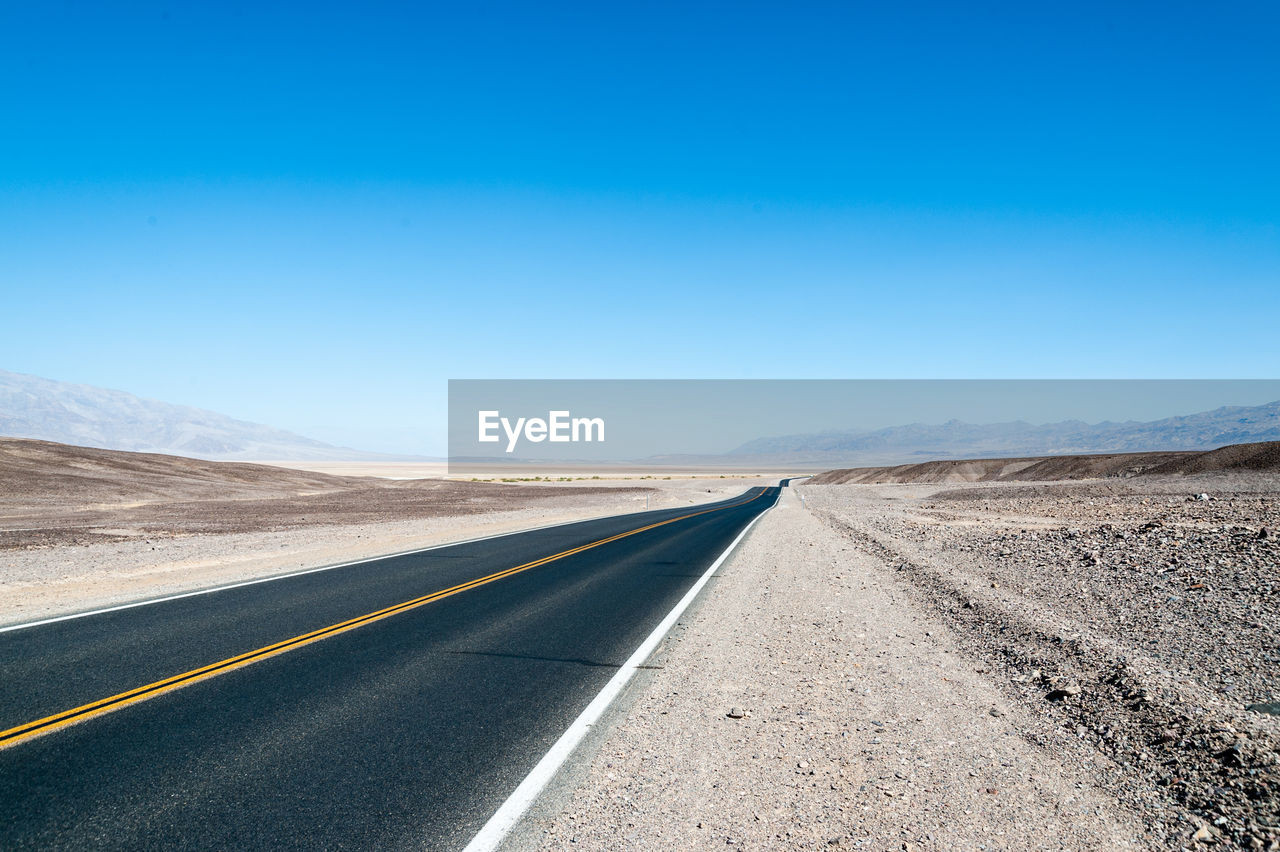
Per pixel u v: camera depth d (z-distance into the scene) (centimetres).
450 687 640
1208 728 493
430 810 409
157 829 386
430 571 1384
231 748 496
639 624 916
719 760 477
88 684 639
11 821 393
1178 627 793
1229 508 1933
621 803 417
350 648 780
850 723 543
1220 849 358
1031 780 442
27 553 1619
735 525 2712
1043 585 1105
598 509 3994
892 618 927
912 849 362
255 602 1045
